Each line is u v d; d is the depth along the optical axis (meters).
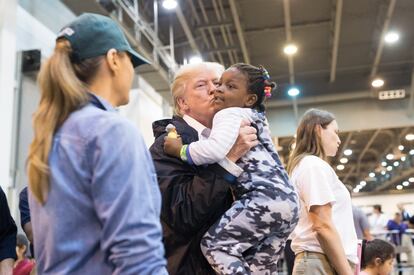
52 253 0.96
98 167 0.96
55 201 0.98
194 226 1.40
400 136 14.35
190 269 1.41
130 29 7.22
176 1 6.75
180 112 1.83
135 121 8.27
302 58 10.14
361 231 5.50
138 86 8.48
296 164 2.15
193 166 1.47
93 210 0.97
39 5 6.29
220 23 8.14
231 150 1.45
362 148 16.59
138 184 0.97
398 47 9.65
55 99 1.04
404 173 19.77
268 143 1.58
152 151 1.56
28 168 1.01
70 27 1.11
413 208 21.52
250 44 9.38
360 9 8.16
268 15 8.24
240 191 1.46
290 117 11.59
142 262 0.91
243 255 1.44
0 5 5.12
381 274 3.38
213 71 1.83
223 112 1.51
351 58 10.30
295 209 1.48
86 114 1.02
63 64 1.06
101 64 1.11
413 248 9.46
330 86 11.27
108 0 6.00
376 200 22.61
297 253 2.10
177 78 1.85
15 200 5.34
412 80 10.54
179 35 8.99
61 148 1.00
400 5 7.93
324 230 1.93
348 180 24.34
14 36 5.28
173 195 1.43
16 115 5.62
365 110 11.28
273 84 1.69
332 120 2.22
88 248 0.96
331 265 2.01
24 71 5.75
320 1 7.81
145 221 0.95
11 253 2.03
